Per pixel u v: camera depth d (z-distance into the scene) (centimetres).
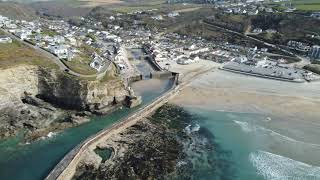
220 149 11025
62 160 9600
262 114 13588
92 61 17025
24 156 10462
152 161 10162
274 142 11450
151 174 9544
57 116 13225
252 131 12200
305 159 10456
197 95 15650
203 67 19888
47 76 14075
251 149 11019
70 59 16050
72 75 14062
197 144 11306
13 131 11981
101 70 15662
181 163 10175
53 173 8956
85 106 13625
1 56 14288
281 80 17550
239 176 9644
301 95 15450
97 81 13900
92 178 9338
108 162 10044
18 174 9569
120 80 14938
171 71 18988
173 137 11725
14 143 11244
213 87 16612
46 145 11094
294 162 10300
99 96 13825
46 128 12200
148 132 12056
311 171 9844
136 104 14550
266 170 9925
